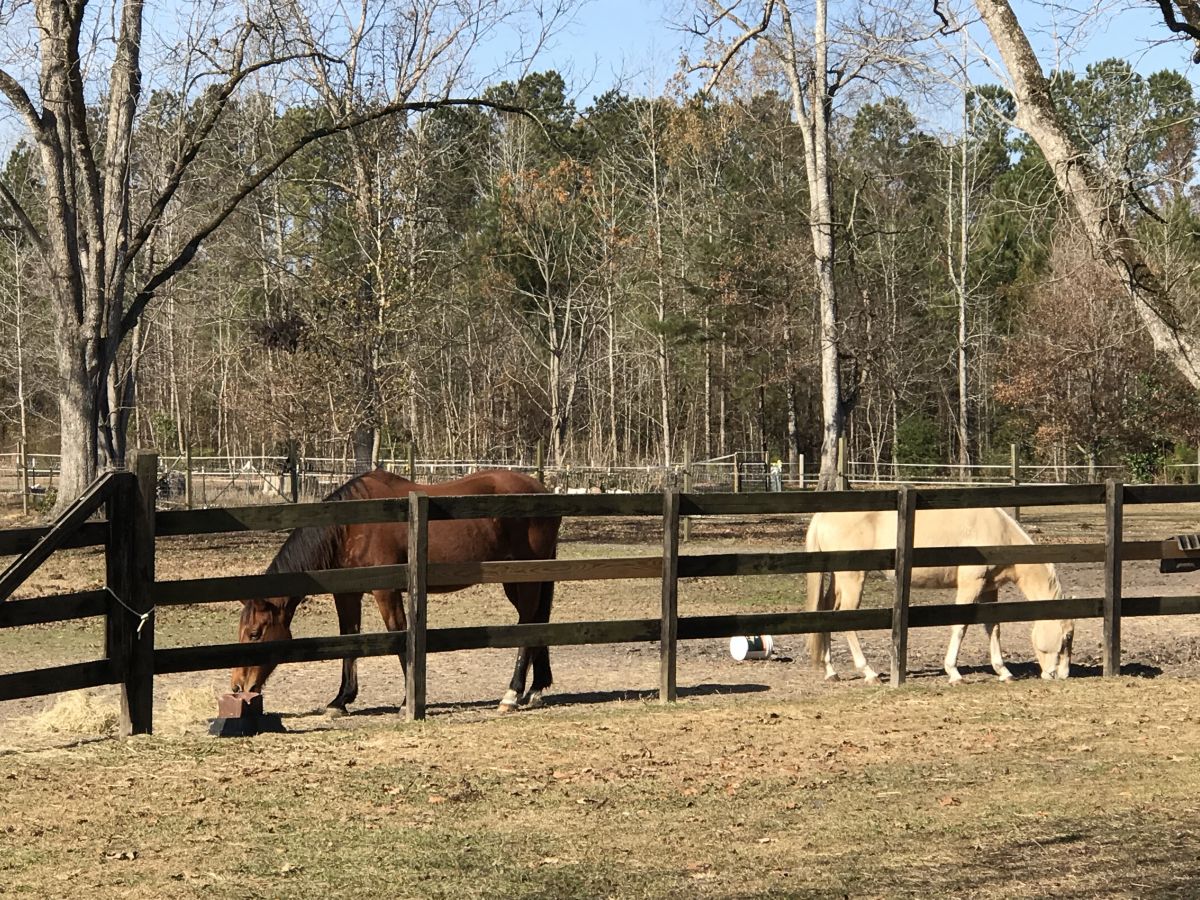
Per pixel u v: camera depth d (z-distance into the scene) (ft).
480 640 26.20
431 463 100.73
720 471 118.01
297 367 102.63
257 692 25.71
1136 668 34.55
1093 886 15.05
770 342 152.56
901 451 149.28
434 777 20.48
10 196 71.31
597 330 172.24
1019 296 147.13
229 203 74.64
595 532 81.00
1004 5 34.35
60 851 16.46
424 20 93.91
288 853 16.42
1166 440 127.65
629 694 30.73
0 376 151.84
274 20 72.59
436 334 130.62
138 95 73.05
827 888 15.07
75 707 27.50
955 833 17.38
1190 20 32.50
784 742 23.32
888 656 37.73
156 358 167.32
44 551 22.22
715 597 51.08
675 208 154.40
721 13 57.62
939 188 162.71
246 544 72.64
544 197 153.58
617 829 17.62
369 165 94.89
